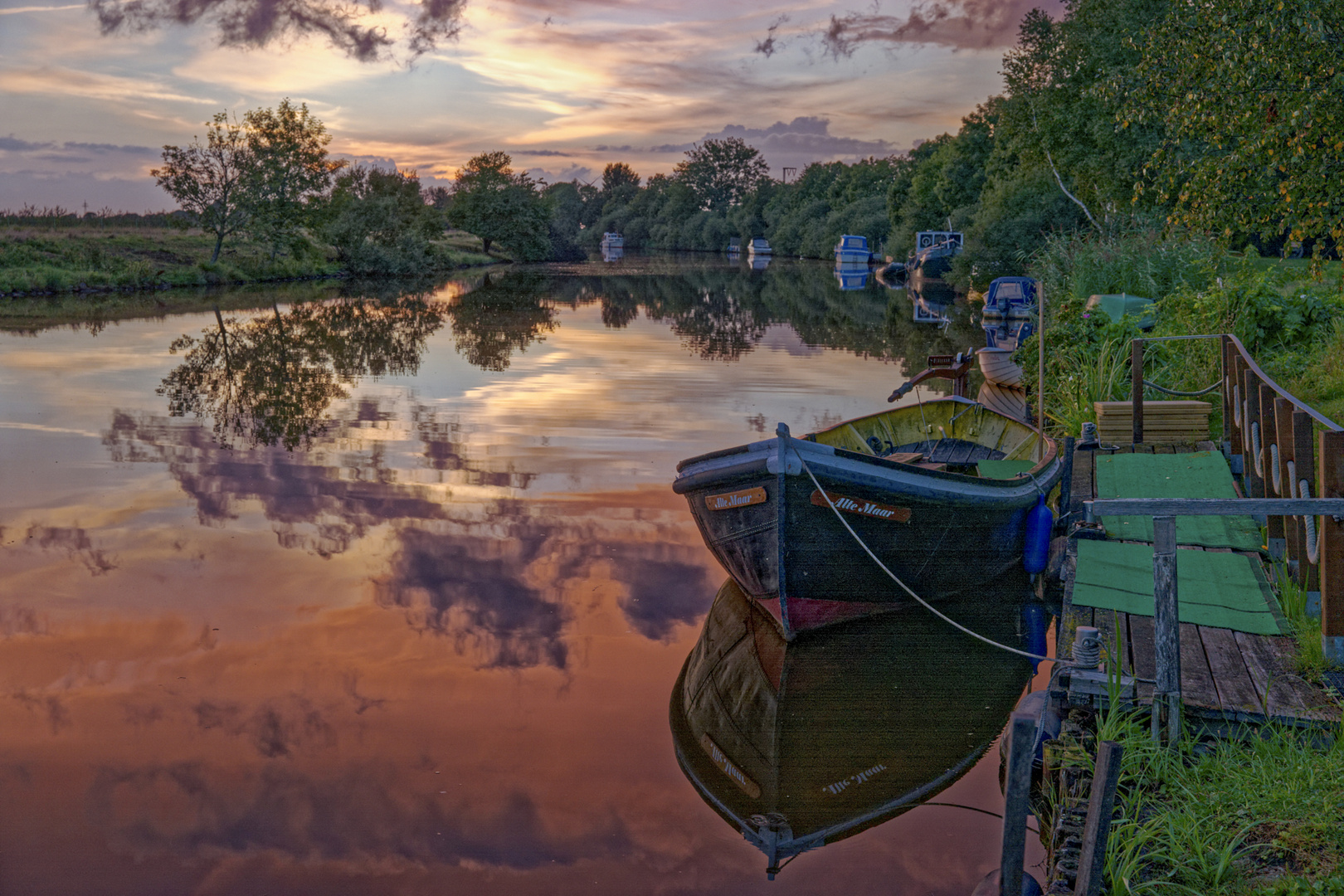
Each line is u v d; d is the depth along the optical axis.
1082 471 11.54
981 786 6.44
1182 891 4.39
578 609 8.97
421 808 5.91
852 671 8.26
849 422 12.45
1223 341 11.99
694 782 6.32
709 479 8.62
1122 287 24.70
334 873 5.28
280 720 6.92
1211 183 12.28
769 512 8.39
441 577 9.66
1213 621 6.90
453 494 12.37
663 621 8.77
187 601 8.99
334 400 18.77
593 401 18.56
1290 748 5.24
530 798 6.06
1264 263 27.56
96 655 7.88
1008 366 17.17
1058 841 4.92
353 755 6.48
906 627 9.26
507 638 8.35
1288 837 4.60
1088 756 5.40
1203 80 11.99
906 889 5.33
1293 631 6.66
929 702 7.69
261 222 56.66
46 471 13.40
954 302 44.38
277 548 10.41
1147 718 5.71
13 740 6.59
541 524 11.25
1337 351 14.68
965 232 47.72
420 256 68.56
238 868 5.30
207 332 30.81
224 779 6.17
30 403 18.33
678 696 7.41
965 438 12.88
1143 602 7.37
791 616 8.79
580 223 195.25
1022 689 7.91
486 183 94.38
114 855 5.37
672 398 18.86
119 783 6.10
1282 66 11.09
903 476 8.66
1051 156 37.38
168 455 14.30
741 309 40.12
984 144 64.19
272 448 14.78
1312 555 6.37
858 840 5.80
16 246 48.84
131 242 56.03
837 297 47.56
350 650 8.04
